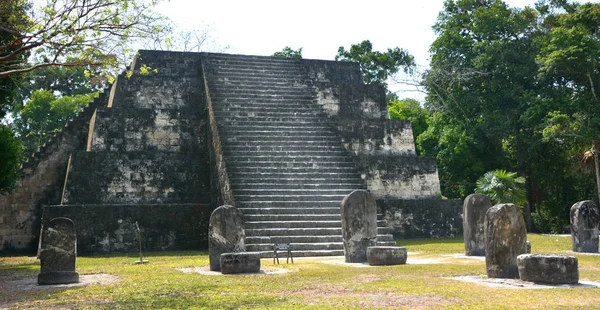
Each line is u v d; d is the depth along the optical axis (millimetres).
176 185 22094
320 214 18672
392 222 22250
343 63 29469
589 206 16453
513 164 35750
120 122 22797
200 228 19844
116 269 13320
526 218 32312
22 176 22906
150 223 19391
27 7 11742
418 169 24281
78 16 11609
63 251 11156
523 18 33969
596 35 33188
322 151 22312
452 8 36000
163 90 25531
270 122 23500
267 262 14547
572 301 8109
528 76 31656
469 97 33188
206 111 23812
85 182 20844
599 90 30969
